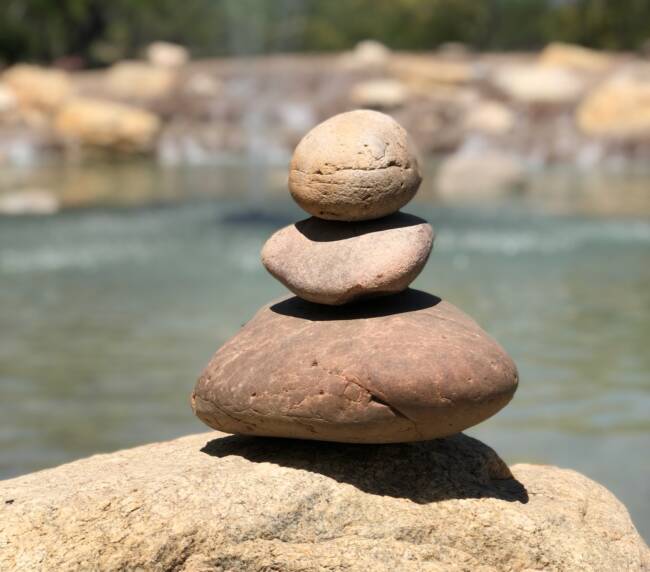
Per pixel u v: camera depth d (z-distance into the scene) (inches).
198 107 252.5
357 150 29.3
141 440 48.6
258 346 29.9
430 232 30.0
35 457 46.5
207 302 79.0
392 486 29.2
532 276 88.9
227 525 27.1
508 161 165.2
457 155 223.5
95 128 220.8
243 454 30.3
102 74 279.1
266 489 28.0
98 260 97.9
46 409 53.4
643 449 46.9
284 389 28.4
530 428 50.1
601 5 338.3
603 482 43.2
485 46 387.2
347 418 27.7
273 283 86.4
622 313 74.6
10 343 67.3
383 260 29.0
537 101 238.7
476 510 29.0
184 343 66.3
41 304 79.1
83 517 26.8
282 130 242.5
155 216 129.2
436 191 159.9
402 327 28.7
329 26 381.4
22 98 251.1
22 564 26.2
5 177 184.2
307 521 27.8
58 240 109.8
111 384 57.6
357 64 268.5
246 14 379.6
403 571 27.3
